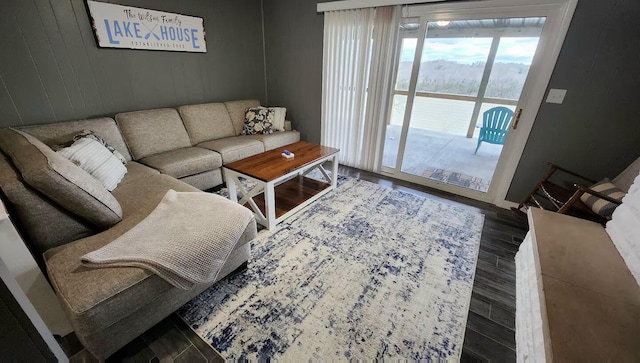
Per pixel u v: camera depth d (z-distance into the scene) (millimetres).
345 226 2238
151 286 1153
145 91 2785
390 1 2627
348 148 3568
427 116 3045
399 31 2746
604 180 2008
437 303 1532
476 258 1913
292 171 2188
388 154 3643
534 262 1438
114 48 2469
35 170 1150
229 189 2336
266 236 2076
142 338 1303
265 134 3402
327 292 1578
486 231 2248
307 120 3883
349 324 1391
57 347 497
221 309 1453
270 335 1324
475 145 3207
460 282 1688
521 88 2389
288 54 3660
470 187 2877
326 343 1296
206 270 1285
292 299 1525
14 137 1637
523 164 2459
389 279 1688
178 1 2783
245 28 3525
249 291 1570
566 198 2055
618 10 1806
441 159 3484
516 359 1242
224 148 2816
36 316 445
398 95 3041
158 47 2750
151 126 2645
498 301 1569
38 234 1302
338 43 3152
